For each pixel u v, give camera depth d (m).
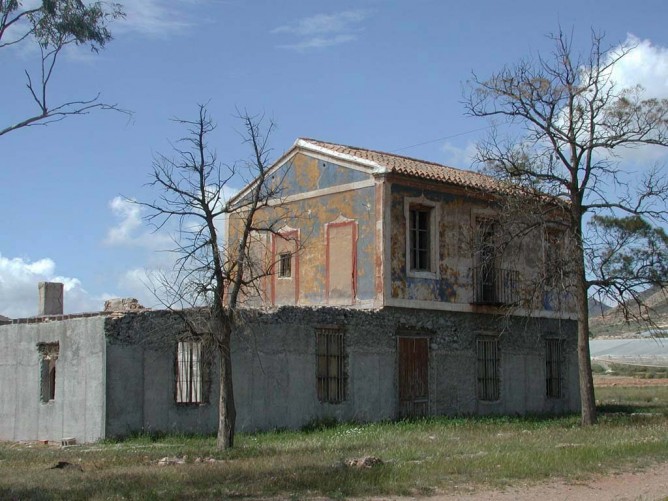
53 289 30.61
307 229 27.53
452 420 25.33
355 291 26.00
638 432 21.08
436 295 26.69
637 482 13.52
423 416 26.16
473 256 27.94
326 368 24.12
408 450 17.23
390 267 25.48
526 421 26.30
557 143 24.42
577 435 20.61
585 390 24.55
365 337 24.98
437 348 26.84
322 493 12.11
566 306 31.39
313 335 23.89
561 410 30.91
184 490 12.28
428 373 26.56
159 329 21.28
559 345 31.25
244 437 21.27
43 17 15.91
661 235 25.06
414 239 26.59
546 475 13.92
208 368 21.95
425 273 26.45
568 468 14.52
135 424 20.89
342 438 20.69
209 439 20.80
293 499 11.68
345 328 24.56
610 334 87.69
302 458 15.86
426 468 14.30
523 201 24.62
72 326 22.12
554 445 18.30
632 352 77.81
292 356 23.34
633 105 23.97
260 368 22.67
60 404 22.34
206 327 19.53
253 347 22.55
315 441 20.03
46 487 12.73
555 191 24.69
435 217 26.89
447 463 14.89
